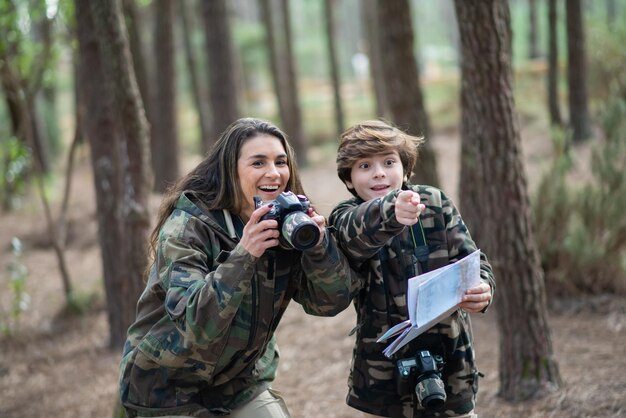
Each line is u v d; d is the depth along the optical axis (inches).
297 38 1430.9
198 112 607.2
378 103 621.9
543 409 154.6
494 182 155.5
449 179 459.2
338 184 495.2
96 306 309.3
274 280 93.8
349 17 1429.6
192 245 92.4
